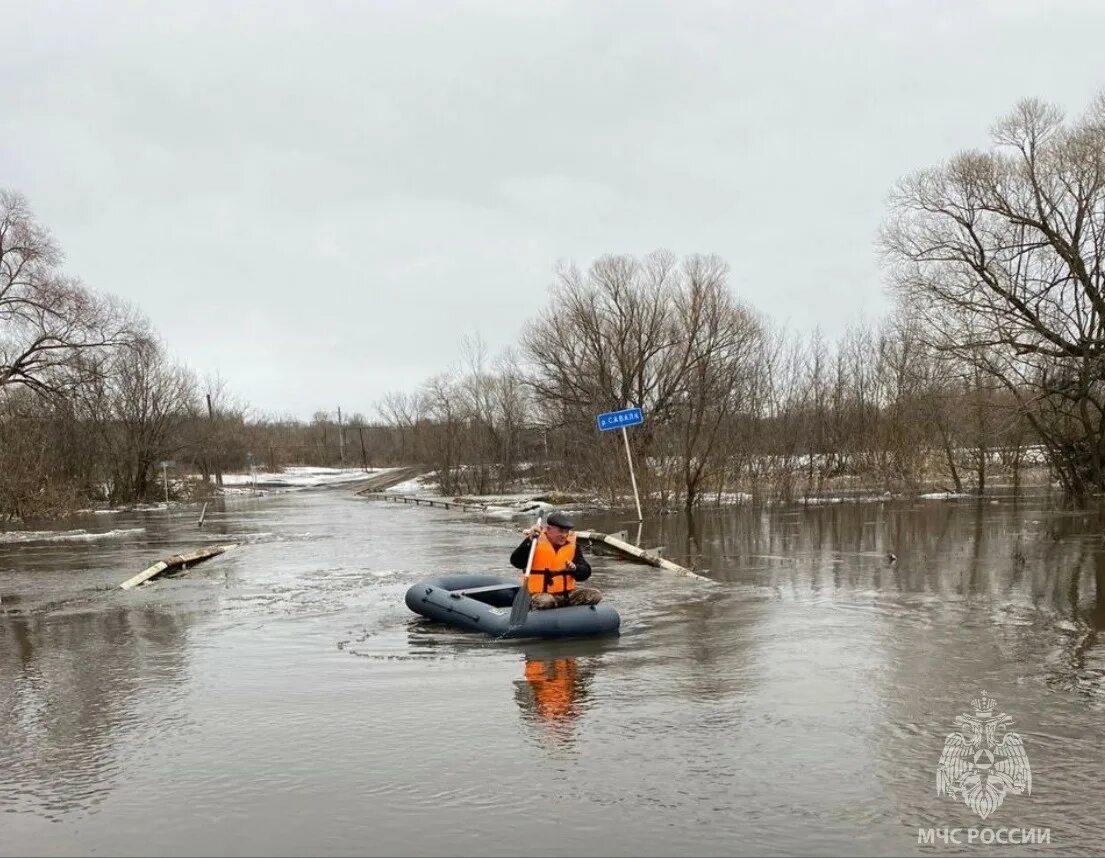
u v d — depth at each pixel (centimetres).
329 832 471
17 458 3052
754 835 461
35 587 1431
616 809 494
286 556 1780
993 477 3594
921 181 2783
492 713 670
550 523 973
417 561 1653
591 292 3781
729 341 3378
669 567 1423
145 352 3981
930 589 1191
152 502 4328
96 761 584
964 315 2675
